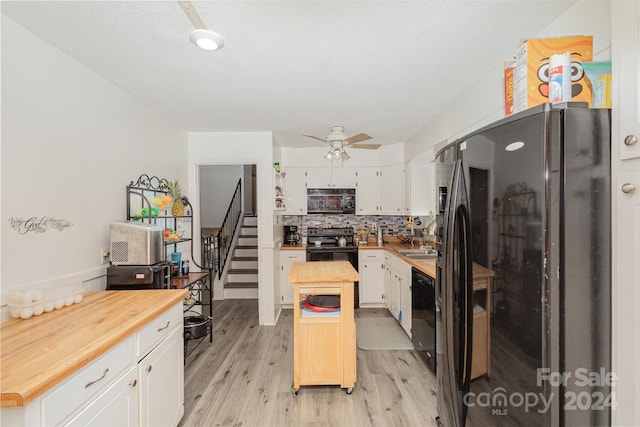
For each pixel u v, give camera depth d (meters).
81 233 2.11
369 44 1.89
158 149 3.19
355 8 1.55
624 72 0.97
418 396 2.37
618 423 0.98
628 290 0.95
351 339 2.41
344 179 4.95
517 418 1.09
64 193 1.97
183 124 3.61
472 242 1.31
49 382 0.99
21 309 1.52
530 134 1.04
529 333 1.04
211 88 2.57
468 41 1.86
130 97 2.70
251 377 2.65
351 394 2.40
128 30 1.75
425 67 2.20
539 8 1.56
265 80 2.41
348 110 3.13
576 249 1.00
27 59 1.73
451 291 1.43
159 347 1.74
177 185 3.27
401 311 3.65
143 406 1.56
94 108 2.25
